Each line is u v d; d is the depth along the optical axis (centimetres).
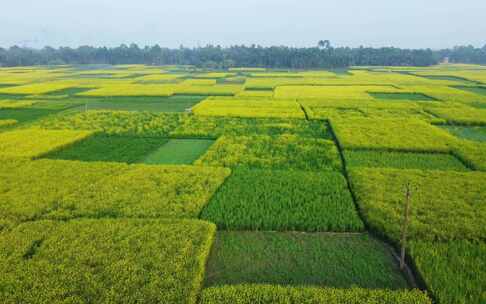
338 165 2723
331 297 1230
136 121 4403
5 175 2367
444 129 4006
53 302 1198
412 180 2284
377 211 1864
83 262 1415
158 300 1211
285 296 1234
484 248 1528
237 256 1566
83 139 3472
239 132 3856
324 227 1772
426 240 1609
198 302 1238
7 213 1844
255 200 2048
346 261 1530
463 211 1839
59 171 2464
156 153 3128
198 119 4503
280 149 3192
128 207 1914
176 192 2152
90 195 2078
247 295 1240
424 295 1238
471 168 2609
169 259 1430
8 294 1224
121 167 2562
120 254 1462
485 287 1297
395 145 3098
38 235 1609
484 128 4044
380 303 1210
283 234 1753
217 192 2169
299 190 2191
